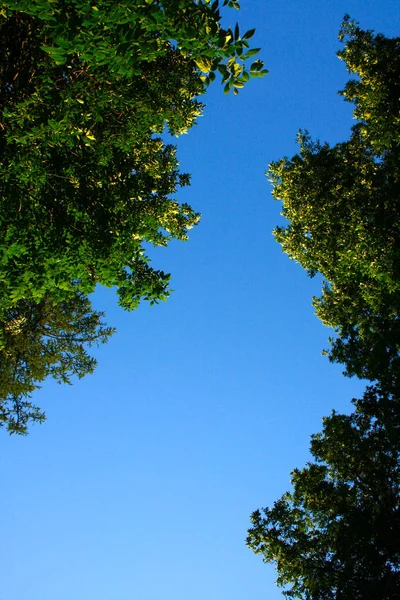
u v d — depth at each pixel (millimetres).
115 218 10625
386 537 14602
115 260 10156
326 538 15836
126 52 6984
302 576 15359
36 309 16766
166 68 11547
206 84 7551
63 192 9695
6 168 8750
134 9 6363
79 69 9367
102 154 10492
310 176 16500
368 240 14242
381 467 16219
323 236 16891
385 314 15742
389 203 14578
